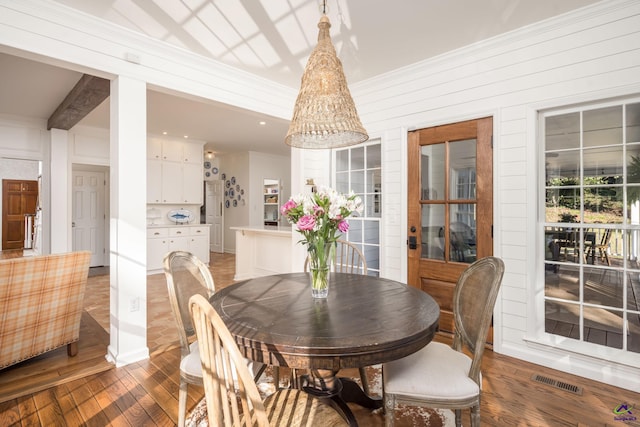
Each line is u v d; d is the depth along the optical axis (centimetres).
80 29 231
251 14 233
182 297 185
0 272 215
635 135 224
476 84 285
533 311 258
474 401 142
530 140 257
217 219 913
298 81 350
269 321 138
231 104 322
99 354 267
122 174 252
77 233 654
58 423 183
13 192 659
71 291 255
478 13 234
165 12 230
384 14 233
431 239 320
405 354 124
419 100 322
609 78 225
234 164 872
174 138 673
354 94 373
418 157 326
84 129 557
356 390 196
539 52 253
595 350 233
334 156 408
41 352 243
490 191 279
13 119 496
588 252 244
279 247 515
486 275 161
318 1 218
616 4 219
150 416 189
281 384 224
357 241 383
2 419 186
